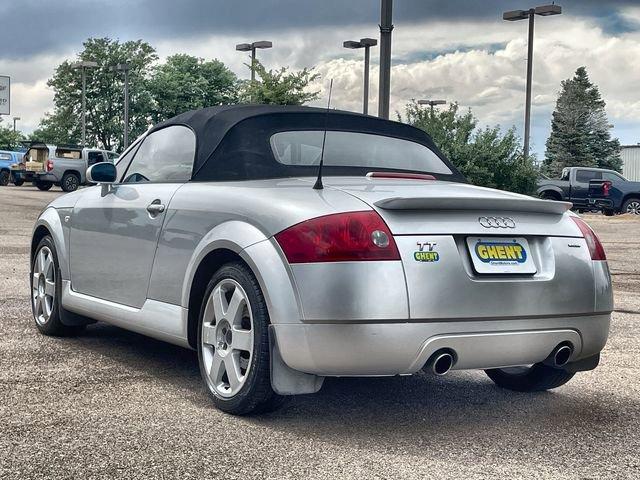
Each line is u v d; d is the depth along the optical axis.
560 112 85.12
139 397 4.12
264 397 3.65
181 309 4.16
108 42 79.56
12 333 5.77
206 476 3.03
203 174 4.32
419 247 3.42
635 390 4.61
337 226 3.41
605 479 3.14
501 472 3.18
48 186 35.44
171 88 80.56
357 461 3.25
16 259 10.55
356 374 3.42
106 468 3.09
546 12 31.44
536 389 4.45
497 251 3.62
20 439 3.41
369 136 4.61
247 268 3.73
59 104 79.19
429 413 4.02
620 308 7.85
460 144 21.81
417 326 3.37
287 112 4.46
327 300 3.36
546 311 3.68
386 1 14.09
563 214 3.99
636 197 28.42
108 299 4.89
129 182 5.00
